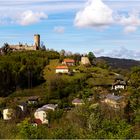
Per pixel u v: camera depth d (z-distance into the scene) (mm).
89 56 196750
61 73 163000
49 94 129875
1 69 149625
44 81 157125
